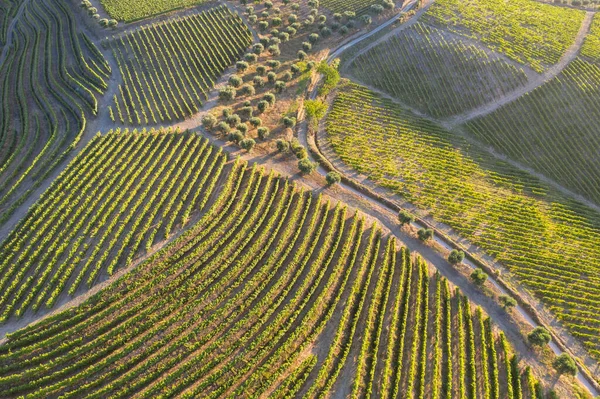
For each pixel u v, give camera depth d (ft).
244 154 220.64
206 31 304.91
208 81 264.52
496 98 283.18
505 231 201.16
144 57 275.80
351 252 177.06
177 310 149.28
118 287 152.25
